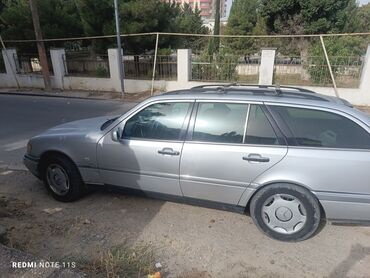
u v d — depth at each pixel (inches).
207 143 146.1
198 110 150.8
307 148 133.7
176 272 124.2
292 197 136.6
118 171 165.8
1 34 733.9
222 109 147.3
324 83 499.2
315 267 126.6
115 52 577.6
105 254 132.1
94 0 617.0
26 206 177.5
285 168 134.9
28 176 220.2
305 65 517.7
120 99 537.6
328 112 135.5
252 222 158.1
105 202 180.5
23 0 757.3
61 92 611.2
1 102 535.8
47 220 162.6
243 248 138.8
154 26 630.5
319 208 135.9
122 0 637.3
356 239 143.7
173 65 593.3
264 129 140.4
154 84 574.2
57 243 142.6
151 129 158.9
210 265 128.3
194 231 151.7
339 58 489.1
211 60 560.7
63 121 387.5
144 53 677.3
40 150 180.5
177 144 150.6
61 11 728.3
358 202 130.3
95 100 537.0
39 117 411.8
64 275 107.3
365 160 127.6
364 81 451.2
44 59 609.6
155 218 163.3
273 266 127.6
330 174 130.6
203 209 171.0
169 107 156.5
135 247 138.6
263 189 139.6
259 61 583.8
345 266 127.0
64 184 179.6
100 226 156.8
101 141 166.2
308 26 725.9
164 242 143.4
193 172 149.1
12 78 688.4
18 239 144.6
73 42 748.0
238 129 143.7
